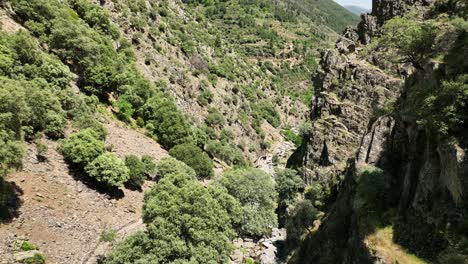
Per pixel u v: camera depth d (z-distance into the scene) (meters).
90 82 70.56
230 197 49.19
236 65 154.00
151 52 101.50
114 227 45.28
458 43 35.94
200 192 38.56
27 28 64.75
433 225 29.88
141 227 47.56
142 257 33.56
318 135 65.94
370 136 44.19
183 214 36.06
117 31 91.94
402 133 40.59
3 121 33.28
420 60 39.19
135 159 57.88
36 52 56.56
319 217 55.09
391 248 31.41
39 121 49.81
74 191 46.66
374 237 33.03
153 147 72.75
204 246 35.91
